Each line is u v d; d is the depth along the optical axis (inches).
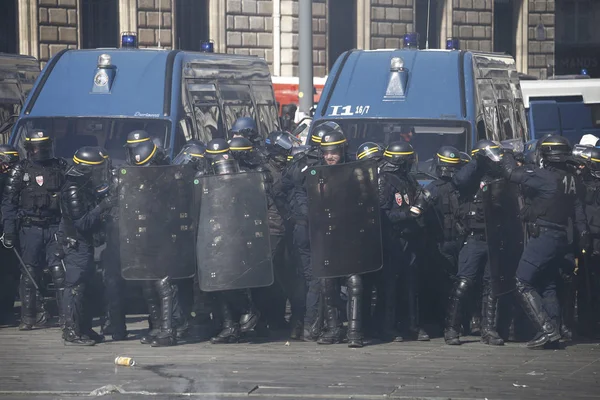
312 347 1460.4
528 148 2228.1
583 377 1221.7
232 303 1496.1
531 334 1560.0
